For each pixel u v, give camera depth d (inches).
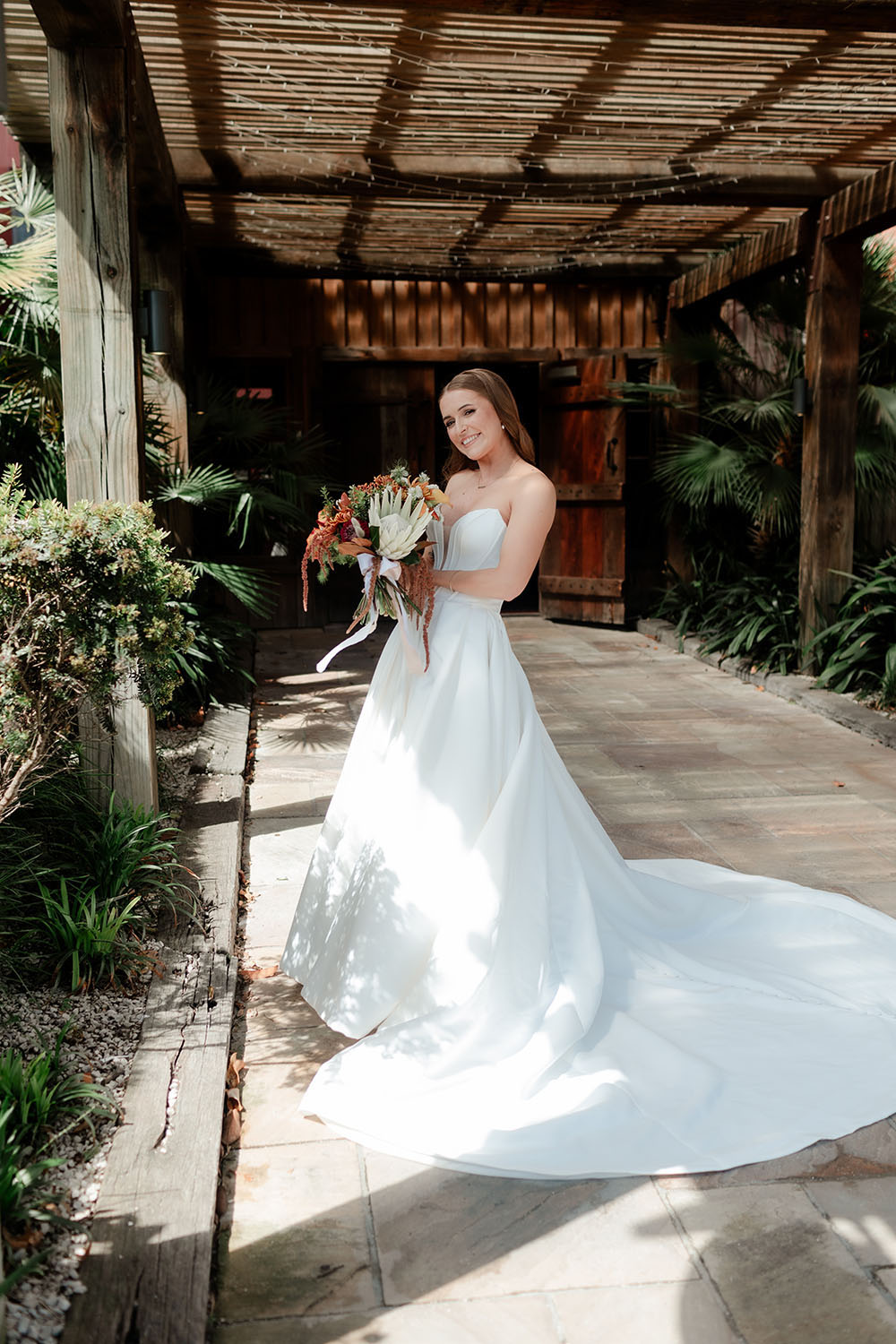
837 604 261.9
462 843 98.0
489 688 101.1
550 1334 65.9
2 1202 69.6
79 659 86.7
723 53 177.0
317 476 317.4
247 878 140.5
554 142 226.8
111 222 129.6
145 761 134.8
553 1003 94.7
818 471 259.8
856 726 222.1
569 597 369.1
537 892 97.3
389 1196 79.0
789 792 180.4
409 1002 97.0
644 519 370.0
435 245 323.3
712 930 120.2
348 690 257.9
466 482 106.8
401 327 355.9
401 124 215.0
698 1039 97.6
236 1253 73.1
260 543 352.8
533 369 429.4
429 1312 67.8
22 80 191.9
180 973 107.9
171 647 93.9
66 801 126.4
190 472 230.8
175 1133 82.0
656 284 360.8
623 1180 80.6
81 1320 63.8
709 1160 81.7
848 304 255.6
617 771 193.5
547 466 368.8
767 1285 70.1
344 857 105.0
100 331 130.9
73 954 102.3
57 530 87.8
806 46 174.4
